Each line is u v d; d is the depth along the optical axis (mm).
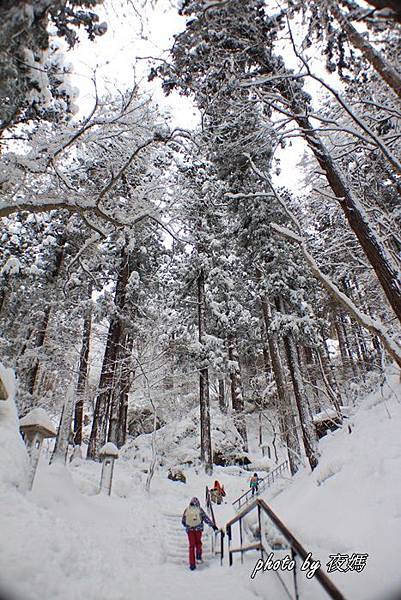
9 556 3381
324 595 3893
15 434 5984
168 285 22141
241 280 21094
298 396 12492
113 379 17094
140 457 18125
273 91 7836
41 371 18016
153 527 8703
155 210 10055
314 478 8820
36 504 5359
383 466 6184
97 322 17844
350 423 10297
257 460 20641
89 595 3596
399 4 3338
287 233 7668
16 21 3719
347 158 9664
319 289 16500
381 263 6352
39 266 16656
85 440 25406
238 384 24469
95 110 7984
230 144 8523
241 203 14148
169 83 7562
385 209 10055
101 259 15383
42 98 6270
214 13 5918
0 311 17812
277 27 6508
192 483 16344
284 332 13695
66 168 10008
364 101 6566
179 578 5602
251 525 7730
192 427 21922
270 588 4543
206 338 19234
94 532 5809
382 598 3475
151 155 10742
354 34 5770
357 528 5043
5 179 7129
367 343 21031
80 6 5289
